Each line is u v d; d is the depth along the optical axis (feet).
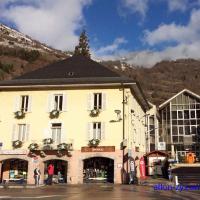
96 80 112.47
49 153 109.91
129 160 105.81
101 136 108.47
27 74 123.85
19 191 76.84
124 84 111.04
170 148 186.50
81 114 111.65
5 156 112.06
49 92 115.55
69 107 112.88
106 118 109.81
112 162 110.32
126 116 109.70
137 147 127.24
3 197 61.82
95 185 97.60
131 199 57.62
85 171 111.14
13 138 113.19
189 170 117.50
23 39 589.73
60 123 112.37
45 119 113.39
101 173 110.52
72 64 126.41
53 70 124.16
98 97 113.29
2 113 116.26
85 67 123.95
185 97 191.11
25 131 113.70
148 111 180.34
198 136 184.75
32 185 95.09
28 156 110.83
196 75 479.41
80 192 72.79
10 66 330.95
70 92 114.11
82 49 279.69
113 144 107.45
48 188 86.48
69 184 103.40
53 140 111.34
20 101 116.98
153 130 179.32
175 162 128.16
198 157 181.37
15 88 117.60
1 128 114.83
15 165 114.01
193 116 188.03
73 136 110.22
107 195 65.21
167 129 190.19
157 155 131.95
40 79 118.62
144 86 382.63
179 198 61.11
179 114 190.08
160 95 333.01
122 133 107.76
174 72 514.68
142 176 119.75
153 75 492.54
